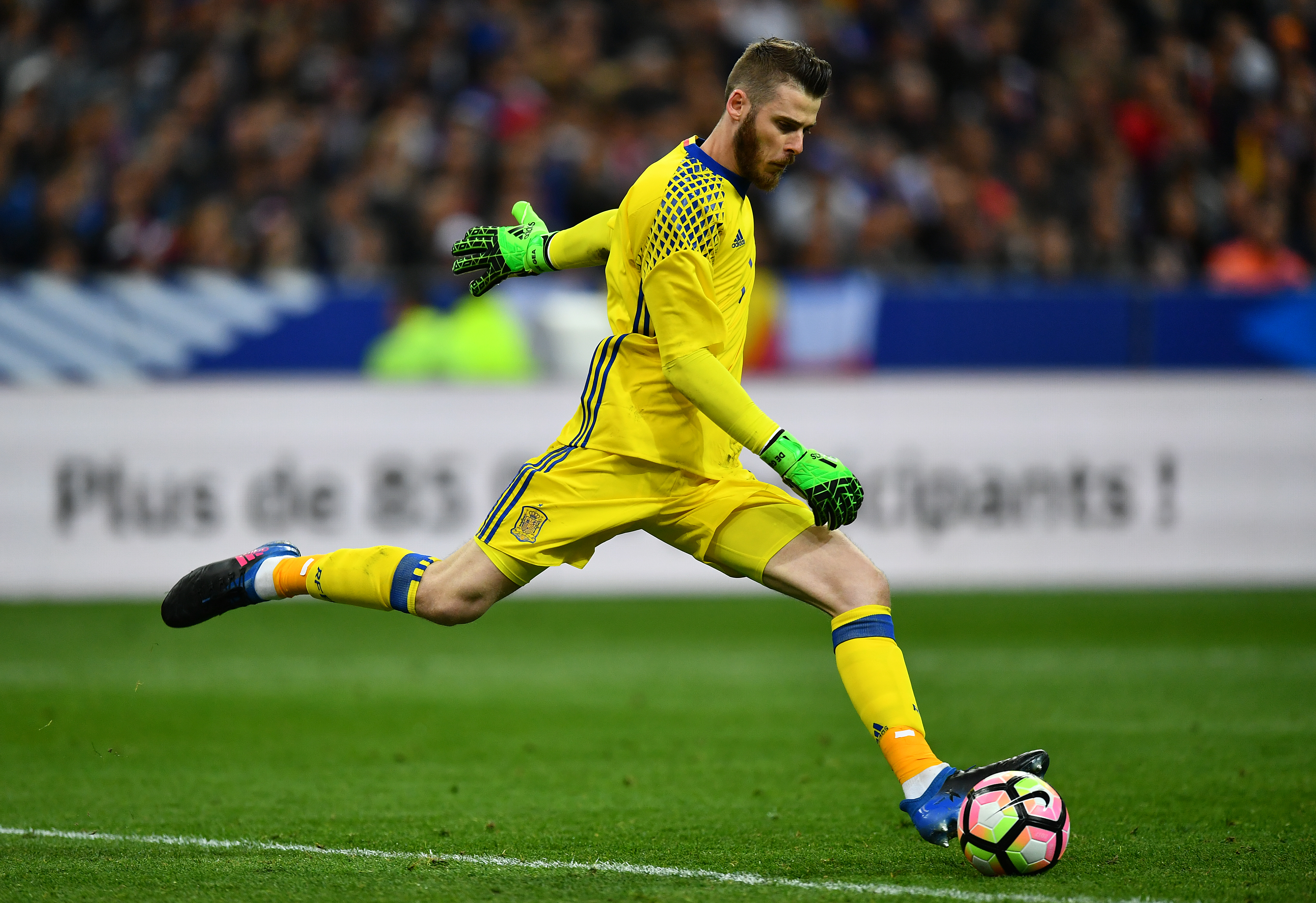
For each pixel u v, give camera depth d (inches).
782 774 730.8
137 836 593.0
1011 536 1440.7
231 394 1390.3
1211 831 597.9
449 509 1407.5
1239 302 1443.2
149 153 1755.7
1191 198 1813.5
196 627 1270.9
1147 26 2043.6
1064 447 1443.2
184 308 1387.8
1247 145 1940.2
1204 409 1449.3
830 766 751.7
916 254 1744.6
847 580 531.5
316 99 1818.4
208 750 789.2
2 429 1379.2
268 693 970.1
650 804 661.3
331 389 1396.4
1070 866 535.5
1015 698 954.7
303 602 1428.4
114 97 1856.5
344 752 784.9
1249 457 1451.8
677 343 514.0
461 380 1407.5
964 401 1434.5
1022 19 2054.6
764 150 521.7
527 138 1732.3
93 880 515.8
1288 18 2049.7
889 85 1923.0
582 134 1806.1
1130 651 1145.4
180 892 498.0
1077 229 1800.0
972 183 1843.0
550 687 999.0
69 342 1381.6
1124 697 957.8
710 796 680.4
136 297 1382.9
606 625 1290.6
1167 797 670.5
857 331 1422.2
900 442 1428.4
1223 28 2014.0
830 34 1978.3
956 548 1438.2
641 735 836.6
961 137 1877.5
